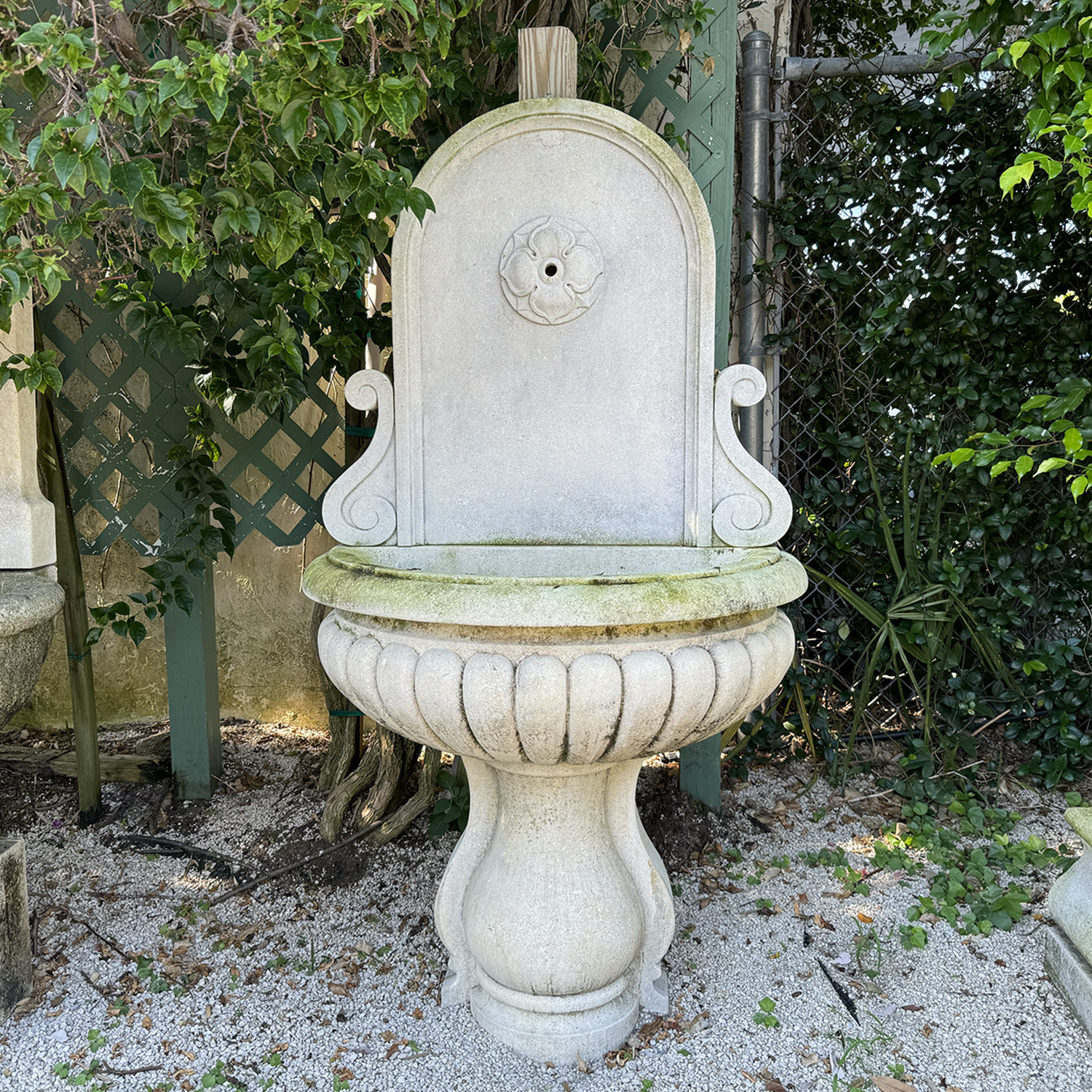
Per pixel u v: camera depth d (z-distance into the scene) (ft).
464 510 6.64
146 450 9.11
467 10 5.78
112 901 7.32
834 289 9.47
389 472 6.57
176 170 6.57
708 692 4.66
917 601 9.23
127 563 10.35
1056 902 6.18
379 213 5.23
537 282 6.33
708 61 7.91
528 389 6.56
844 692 10.18
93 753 8.54
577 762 4.76
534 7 8.13
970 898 7.12
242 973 6.40
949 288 9.23
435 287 6.48
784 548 10.08
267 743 10.28
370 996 6.15
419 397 6.54
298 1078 5.37
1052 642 9.57
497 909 5.60
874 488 9.46
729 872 7.76
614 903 5.63
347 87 4.36
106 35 5.12
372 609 4.80
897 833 8.33
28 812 8.80
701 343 6.32
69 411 8.41
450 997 6.05
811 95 9.33
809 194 9.30
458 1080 5.36
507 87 8.22
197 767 8.89
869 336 9.18
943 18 7.54
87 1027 5.79
